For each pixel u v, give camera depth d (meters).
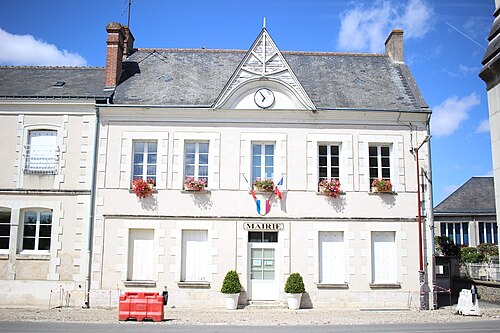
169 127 18.12
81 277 17.28
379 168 18.28
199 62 20.97
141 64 20.70
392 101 18.89
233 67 20.69
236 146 18.05
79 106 18.30
